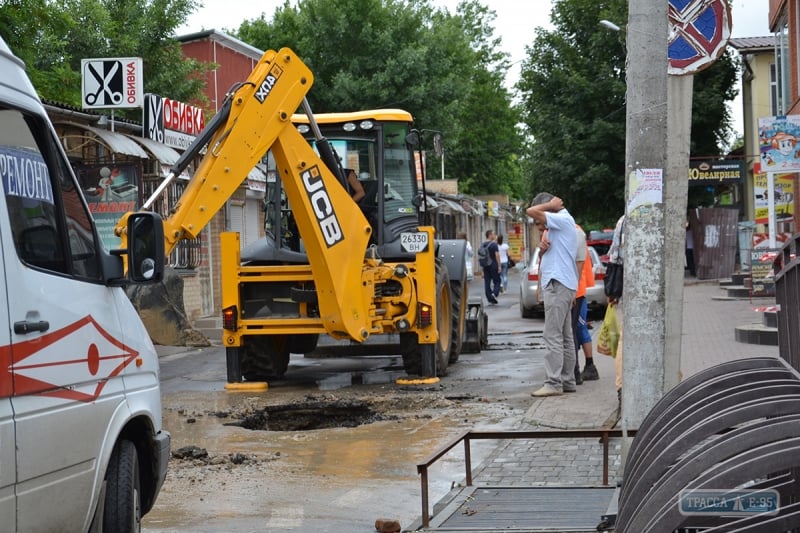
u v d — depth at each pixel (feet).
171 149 66.49
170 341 62.75
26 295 15.35
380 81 150.30
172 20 98.27
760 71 141.49
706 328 64.64
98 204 57.16
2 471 14.37
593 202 158.20
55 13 51.57
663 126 24.82
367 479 28.45
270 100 41.98
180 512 25.20
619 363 35.37
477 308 60.34
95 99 58.03
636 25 24.88
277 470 29.84
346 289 44.04
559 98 154.92
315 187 43.06
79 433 16.61
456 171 244.63
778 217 93.91
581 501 24.77
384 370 53.26
